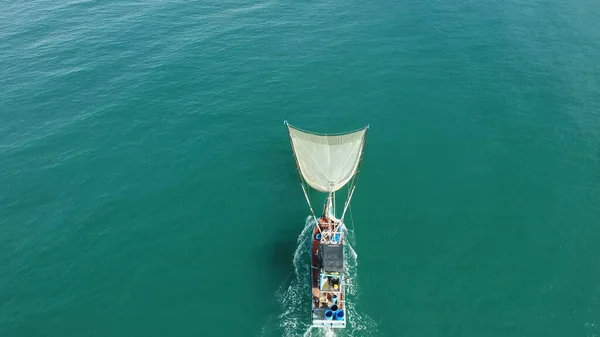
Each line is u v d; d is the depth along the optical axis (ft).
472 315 126.72
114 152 187.11
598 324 123.03
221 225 155.43
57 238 153.28
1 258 147.43
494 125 193.36
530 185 165.07
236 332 125.59
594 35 253.65
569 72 223.92
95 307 132.87
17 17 304.71
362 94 214.90
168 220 157.99
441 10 286.87
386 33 263.08
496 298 130.31
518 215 154.20
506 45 247.70
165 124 200.95
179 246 148.87
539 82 217.97
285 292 134.10
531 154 178.19
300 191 167.02
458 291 132.67
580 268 136.87
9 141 194.59
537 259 139.95
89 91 224.12
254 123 199.82
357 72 230.07
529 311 126.82
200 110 208.23
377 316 127.34
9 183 174.19
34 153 187.83
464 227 151.12
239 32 270.05
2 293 137.49
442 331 123.75
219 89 221.66
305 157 147.74
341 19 280.10
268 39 261.03
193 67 238.89
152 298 134.31
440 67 231.71
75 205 164.76
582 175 168.14
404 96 212.43
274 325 126.31
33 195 169.17
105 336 125.80
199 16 292.61
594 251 141.59
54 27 287.89
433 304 129.80
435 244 146.10
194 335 125.08
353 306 129.70
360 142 154.30
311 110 205.98
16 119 207.00
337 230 133.39
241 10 297.94
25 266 144.87
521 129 190.60
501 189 164.14
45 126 202.28
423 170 173.17
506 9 286.46
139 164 181.06
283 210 160.04
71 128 200.34
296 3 304.71
